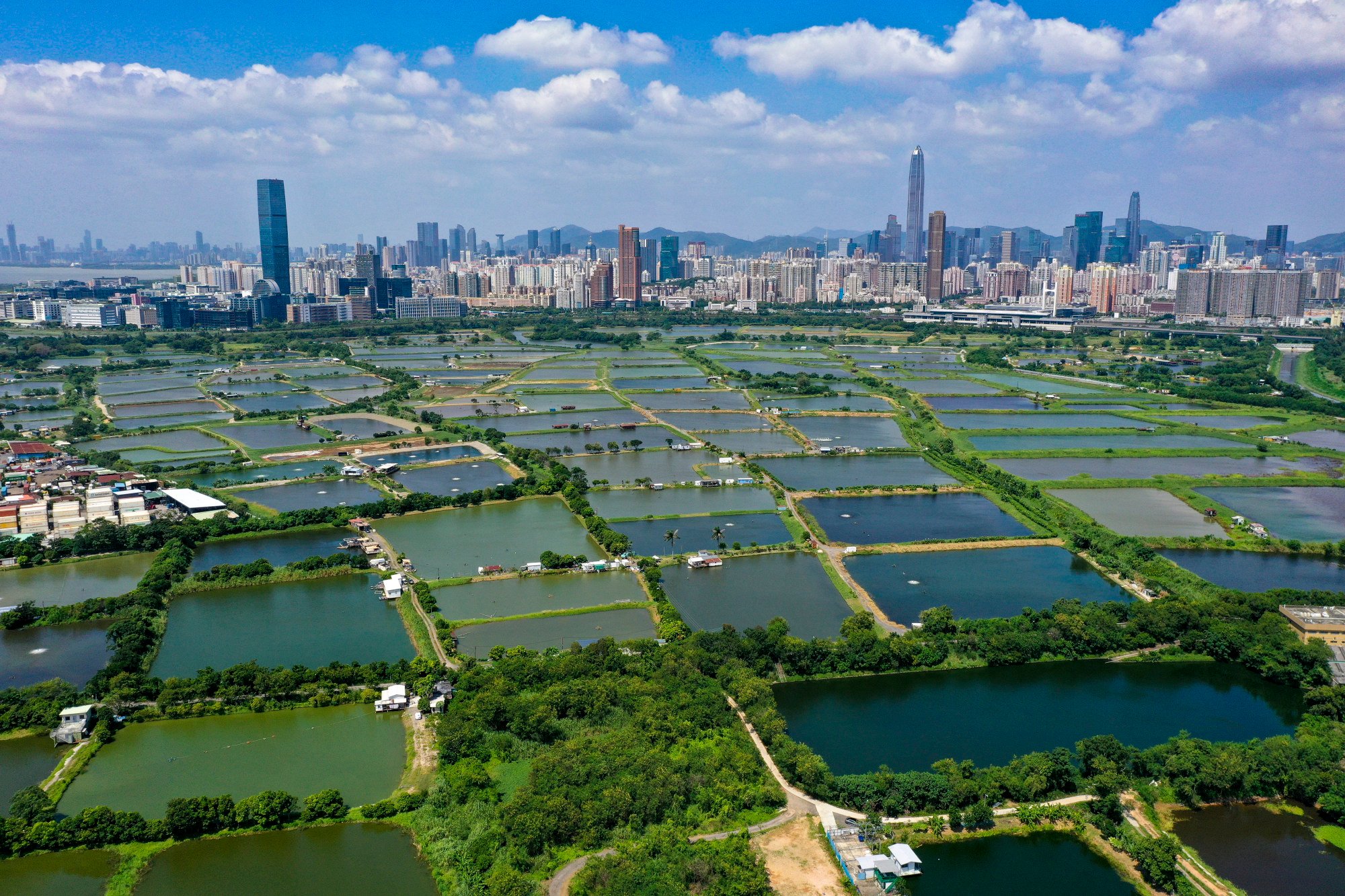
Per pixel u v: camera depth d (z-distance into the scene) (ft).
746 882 523.70
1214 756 634.84
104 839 579.89
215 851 577.02
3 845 574.56
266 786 640.58
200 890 542.57
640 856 547.90
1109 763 639.35
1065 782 634.43
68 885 552.00
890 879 538.88
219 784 642.63
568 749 654.94
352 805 618.85
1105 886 553.23
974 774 631.97
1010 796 623.36
